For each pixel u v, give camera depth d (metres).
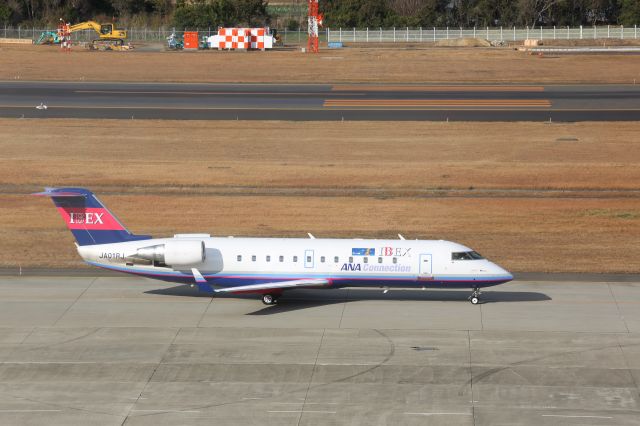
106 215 191.25
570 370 158.50
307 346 169.50
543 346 169.12
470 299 194.75
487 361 162.25
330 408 144.25
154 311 188.62
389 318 184.62
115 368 159.88
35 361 162.62
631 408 144.25
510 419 140.50
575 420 140.38
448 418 140.62
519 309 190.12
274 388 151.75
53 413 143.00
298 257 189.00
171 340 172.62
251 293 187.25
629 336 174.12
